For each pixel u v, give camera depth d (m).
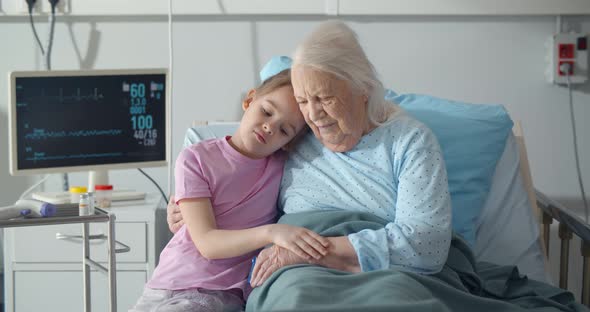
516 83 2.83
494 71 2.83
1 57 2.77
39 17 2.76
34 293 2.41
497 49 2.82
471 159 2.00
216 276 1.66
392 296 1.32
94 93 2.39
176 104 2.84
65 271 2.40
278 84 1.69
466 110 2.09
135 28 2.79
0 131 2.81
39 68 2.79
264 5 2.75
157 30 2.80
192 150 1.71
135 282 2.41
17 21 2.76
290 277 1.46
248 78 2.83
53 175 2.84
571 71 2.78
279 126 1.68
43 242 2.39
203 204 1.66
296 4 2.75
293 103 1.67
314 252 1.54
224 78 2.83
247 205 1.73
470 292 1.69
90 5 2.73
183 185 1.66
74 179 2.85
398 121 1.71
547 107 2.84
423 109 2.09
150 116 2.48
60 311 2.42
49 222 1.75
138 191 2.79
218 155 1.72
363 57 1.65
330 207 1.71
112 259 1.82
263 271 1.57
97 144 2.42
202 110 2.84
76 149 2.38
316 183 1.74
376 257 1.54
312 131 1.80
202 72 2.82
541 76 2.83
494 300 1.51
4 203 2.84
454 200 1.96
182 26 2.80
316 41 1.61
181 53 2.81
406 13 2.76
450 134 2.02
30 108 2.30
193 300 1.61
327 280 1.42
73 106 2.37
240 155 1.72
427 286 1.48
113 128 2.43
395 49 2.82
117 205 2.46
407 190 1.61
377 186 1.69
